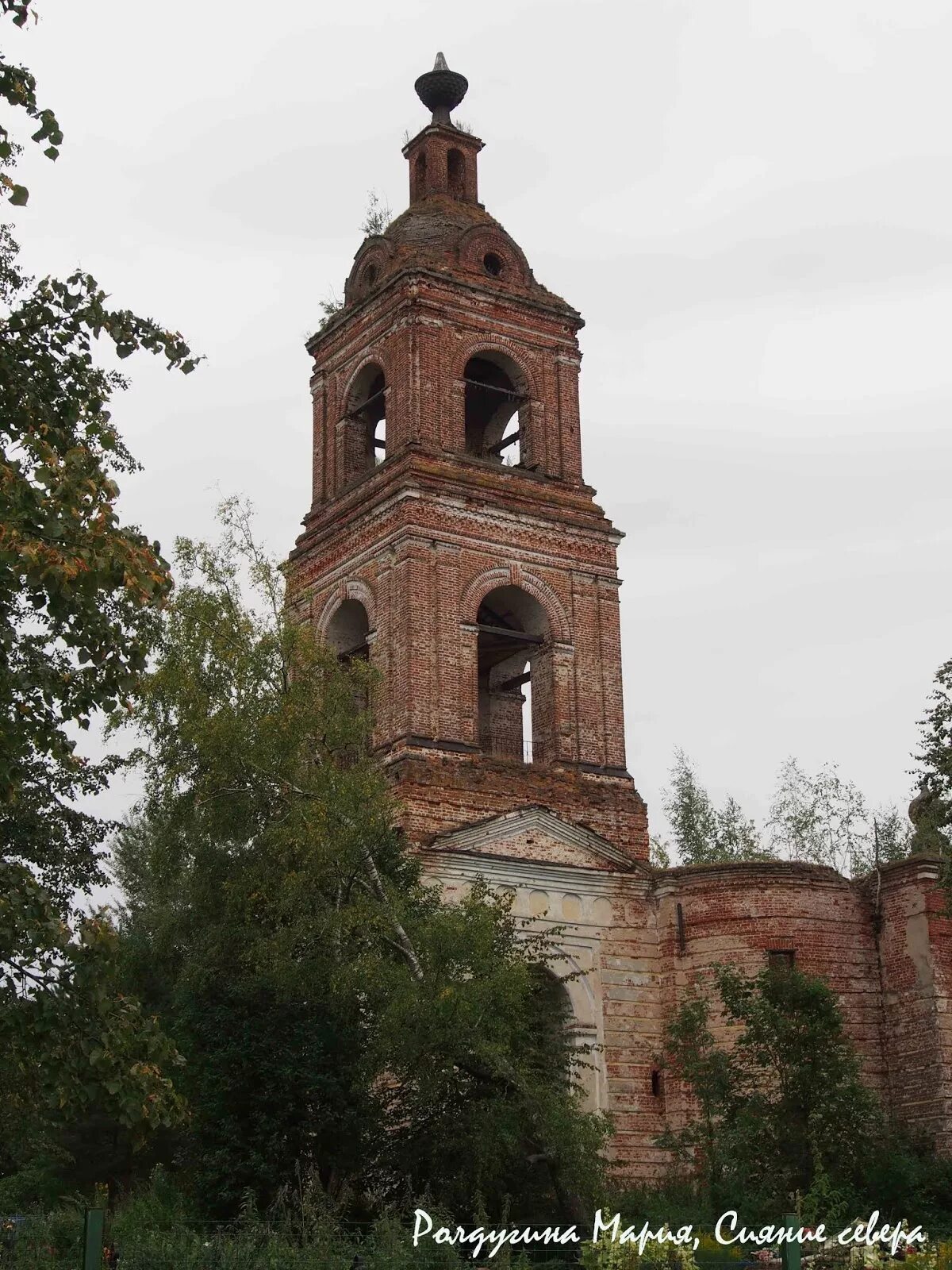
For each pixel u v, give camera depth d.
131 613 27.89
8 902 19.62
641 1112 39.16
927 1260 24.12
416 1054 30.23
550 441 46.06
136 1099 19.80
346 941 32.31
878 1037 39.38
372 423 48.25
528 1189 32.03
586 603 44.56
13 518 18.81
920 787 35.09
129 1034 20.14
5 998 20.02
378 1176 32.22
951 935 39.19
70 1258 25.30
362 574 43.81
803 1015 34.78
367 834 33.16
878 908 40.28
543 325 47.12
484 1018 30.77
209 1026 32.47
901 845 60.91
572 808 42.00
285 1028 32.72
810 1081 33.97
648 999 40.25
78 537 18.98
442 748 40.84
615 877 40.94
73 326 21.70
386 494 43.19
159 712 34.72
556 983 39.62
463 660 42.03
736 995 35.25
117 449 24.86
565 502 45.19
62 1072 19.75
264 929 33.22
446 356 45.28
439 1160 31.50
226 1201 31.25
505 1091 31.75
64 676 20.44
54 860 32.84
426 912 33.38
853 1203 33.62
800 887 39.91
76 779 33.38
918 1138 37.41
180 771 34.62
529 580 43.81
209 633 34.94
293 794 33.91
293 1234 27.12
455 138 50.00
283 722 33.62
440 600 42.28
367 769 34.16
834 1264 26.92
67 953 19.92
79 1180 42.19
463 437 44.94
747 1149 33.41
